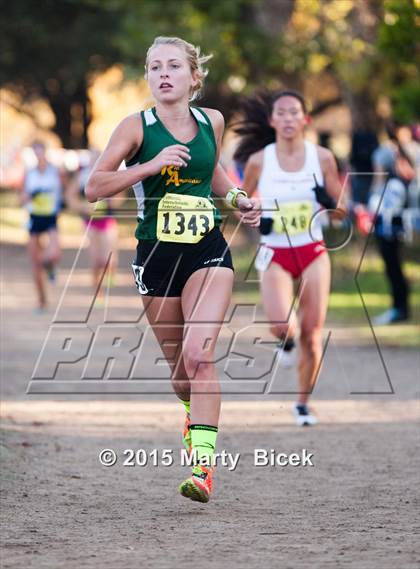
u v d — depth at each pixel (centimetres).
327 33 4522
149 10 4747
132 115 1182
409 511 1173
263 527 1101
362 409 1844
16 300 3672
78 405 1877
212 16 4653
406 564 941
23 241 6575
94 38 7962
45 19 8050
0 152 9269
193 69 1198
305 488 1302
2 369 2262
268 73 4784
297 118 1681
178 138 1180
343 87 4712
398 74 4094
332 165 1705
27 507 1188
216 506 1206
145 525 1109
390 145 2958
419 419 1753
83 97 8850
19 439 1560
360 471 1391
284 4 4669
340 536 1057
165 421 1738
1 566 938
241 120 1808
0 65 8200
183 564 945
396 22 2852
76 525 1108
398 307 2956
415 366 2288
